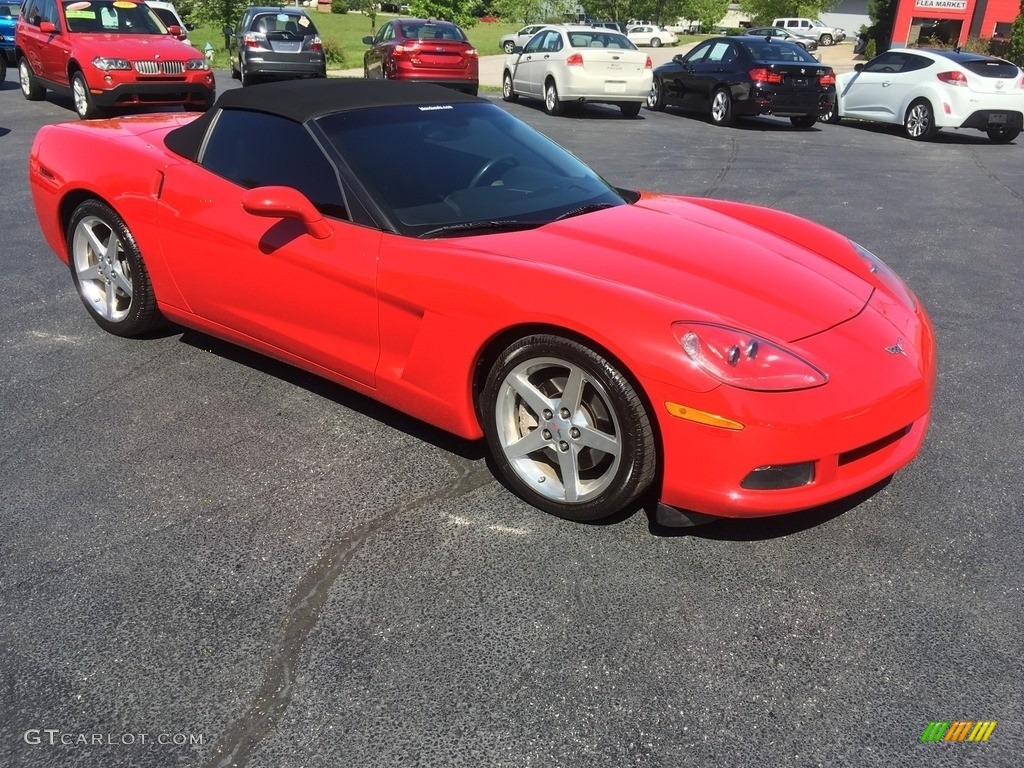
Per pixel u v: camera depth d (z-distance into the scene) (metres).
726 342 2.48
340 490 3.09
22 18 13.55
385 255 3.08
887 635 2.40
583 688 2.20
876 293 3.14
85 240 4.38
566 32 14.92
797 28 50.47
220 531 2.83
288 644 2.34
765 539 2.83
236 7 34.78
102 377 3.99
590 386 2.72
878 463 2.73
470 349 2.88
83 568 2.64
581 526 2.89
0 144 10.04
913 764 1.98
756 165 10.35
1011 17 35.34
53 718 2.09
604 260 2.94
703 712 2.12
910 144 13.15
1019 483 3.22
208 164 3.77
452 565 2.68
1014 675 2.26
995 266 6.30
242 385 3.93
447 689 2.19
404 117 3.67
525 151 3.81
